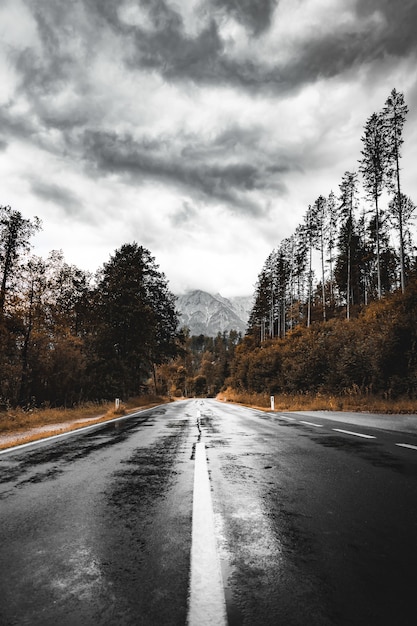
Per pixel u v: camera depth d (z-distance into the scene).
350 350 28.97
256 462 5.84
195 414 20.28
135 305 39.16
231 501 3.74
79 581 2.15
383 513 3.34
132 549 2.61
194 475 4.98
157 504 3.71
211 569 2.26
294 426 11.94
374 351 25.78
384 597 1.94
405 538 2.75
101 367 35.44
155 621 1.74
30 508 3.61
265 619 1.74
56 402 30.81
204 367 163.00
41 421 16.41
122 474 5.16
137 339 39.19
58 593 2.02
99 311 40.84
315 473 5.00
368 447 7.23
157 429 11.77
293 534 2.85
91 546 2.67
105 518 3.30
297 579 2.14
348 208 53.09
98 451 7.38
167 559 2.44
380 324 28.73
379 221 44.38
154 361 48.62
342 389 28.64
